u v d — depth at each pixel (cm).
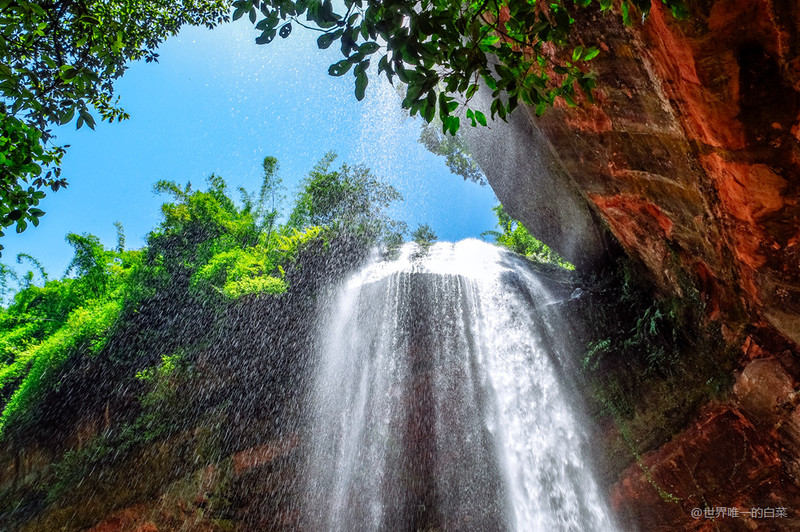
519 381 673
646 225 456
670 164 346
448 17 160
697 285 436
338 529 716
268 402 794
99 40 394
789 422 367
